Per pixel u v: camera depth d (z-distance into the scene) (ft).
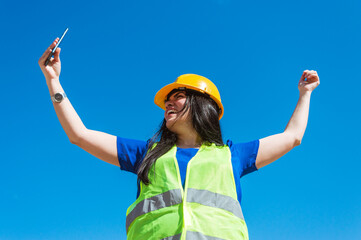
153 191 10.18
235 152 11.60
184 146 11.89
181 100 12.42
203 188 10.07
